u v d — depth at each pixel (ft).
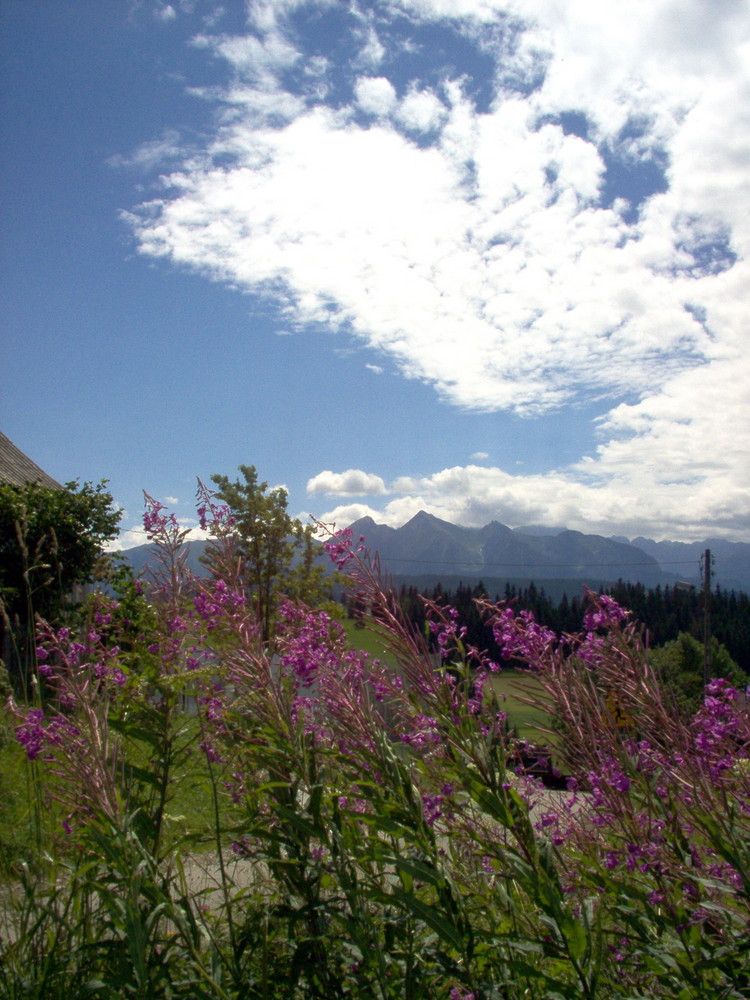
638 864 7.22
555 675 7.67
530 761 8.43
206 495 10.15
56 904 8.27
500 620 8.02
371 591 7.98
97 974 7.54
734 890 6.11
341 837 7.15
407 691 7.91
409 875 6.84
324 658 8.29
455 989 7.39
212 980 6.51
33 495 50.78
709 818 6.42
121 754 8.44
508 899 7.24
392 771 7.28
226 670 8.63
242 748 8.06
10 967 7.98
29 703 10.02
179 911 7.00
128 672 9.45
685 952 6.33
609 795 7.29
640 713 7.38
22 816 9.80
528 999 7.29
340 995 7.07
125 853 7.04
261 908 7.93
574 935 6.01
